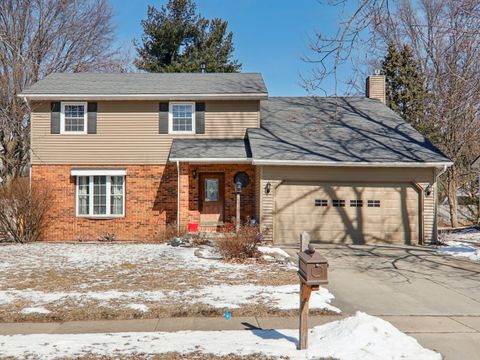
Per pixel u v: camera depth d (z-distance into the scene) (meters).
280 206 15.92
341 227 15.97
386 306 7.58
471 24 14.94
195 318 6.84
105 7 31.22
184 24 33.62
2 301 7.68
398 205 16.06
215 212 17.83
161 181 17.98
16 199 16.69
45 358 5.02
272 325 6.47
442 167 15.77
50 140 18.03
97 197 18.02
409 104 29.92
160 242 16.59
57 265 11.30
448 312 7.22
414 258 12.69
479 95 16.75
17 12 24.73
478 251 13.06
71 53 28.34
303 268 5.18
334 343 5.32
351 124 18.91
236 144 17.47
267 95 17.88
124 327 6.41
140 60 33.56
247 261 11.69
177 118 18.30
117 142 18.06
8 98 23.02
